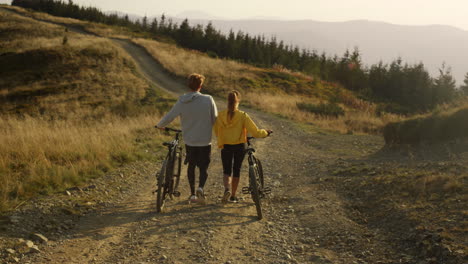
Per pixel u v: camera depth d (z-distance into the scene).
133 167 8.06
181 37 104.62
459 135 8.71
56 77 34.25
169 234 4.51
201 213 5.31
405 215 4.58
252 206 5.72
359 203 5.49
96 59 39.66
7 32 62.91
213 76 37.88
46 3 122.94
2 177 5.97
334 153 10.95
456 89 69.31
